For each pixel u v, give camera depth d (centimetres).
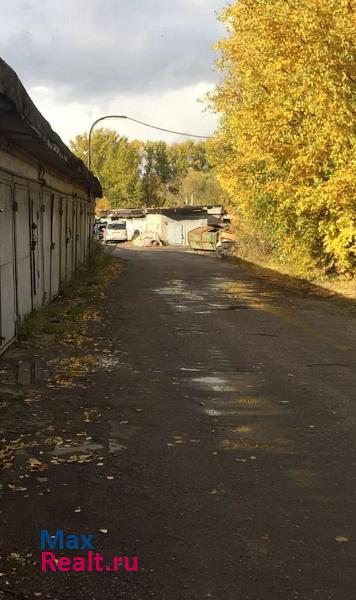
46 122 829
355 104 1374
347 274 1844
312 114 1434
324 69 1338
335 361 816
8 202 845
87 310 1238
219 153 2456
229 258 3066
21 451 468
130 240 6444
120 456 464
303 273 1962
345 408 598
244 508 378
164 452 474
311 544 334
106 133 8594
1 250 798
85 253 2198
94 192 2417
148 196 8644
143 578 300
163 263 2819
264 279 2050
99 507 377
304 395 645
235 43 1925
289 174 1619
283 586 294
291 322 1152
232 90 2306
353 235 1656
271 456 469
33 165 1036
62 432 514
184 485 412
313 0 1309
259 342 948
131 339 952
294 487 411
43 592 288
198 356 838
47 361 777
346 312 1291
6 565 310
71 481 415
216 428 534
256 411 586
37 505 378
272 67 1459
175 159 9538
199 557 320
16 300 898
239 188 2222
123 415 566
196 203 7494
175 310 1296
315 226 1842
